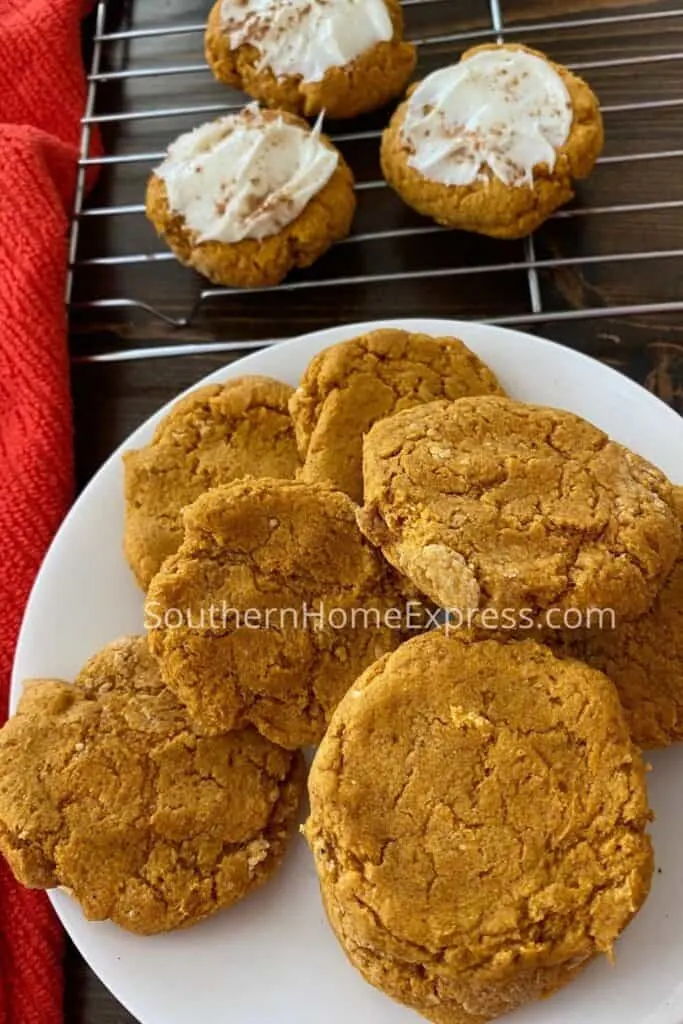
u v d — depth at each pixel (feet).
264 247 1.18
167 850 0.96
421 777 0.89
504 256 1.23
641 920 0.94
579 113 1.19
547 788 0.89
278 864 0.98
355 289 1.23
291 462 1.08
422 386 1.06
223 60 1.26
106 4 1.37
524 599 0.89
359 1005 0.95
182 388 1.22
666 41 1.29
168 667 0.97
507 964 0.86
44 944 1.05
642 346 1.19
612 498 0.93
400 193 1.22
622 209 1.21
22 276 1.19
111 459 1.09
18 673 1.04
